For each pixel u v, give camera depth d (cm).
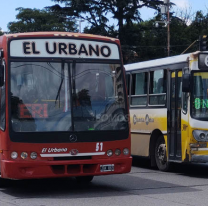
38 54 964
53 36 979
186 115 1230
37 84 949
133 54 4628
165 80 1350
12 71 943
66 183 1147
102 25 4378
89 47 1001
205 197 933
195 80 1229
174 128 1291
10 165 907
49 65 964
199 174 1307
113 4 4366
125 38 4503
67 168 934
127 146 992
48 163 917
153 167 1502
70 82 968
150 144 1414
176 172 1352
